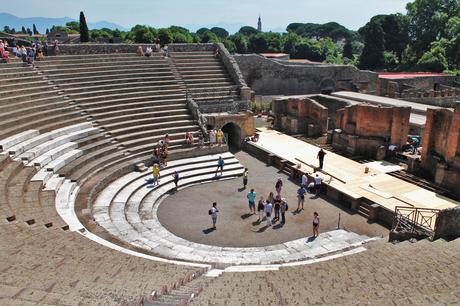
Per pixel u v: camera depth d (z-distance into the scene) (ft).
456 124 82.28
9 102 87.25
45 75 105.60
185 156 103.55
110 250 47.37
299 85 185.06
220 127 116.16
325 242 66.23
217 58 147.64
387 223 73.56
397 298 31.45
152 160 96.73
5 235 44.73
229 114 118.32
